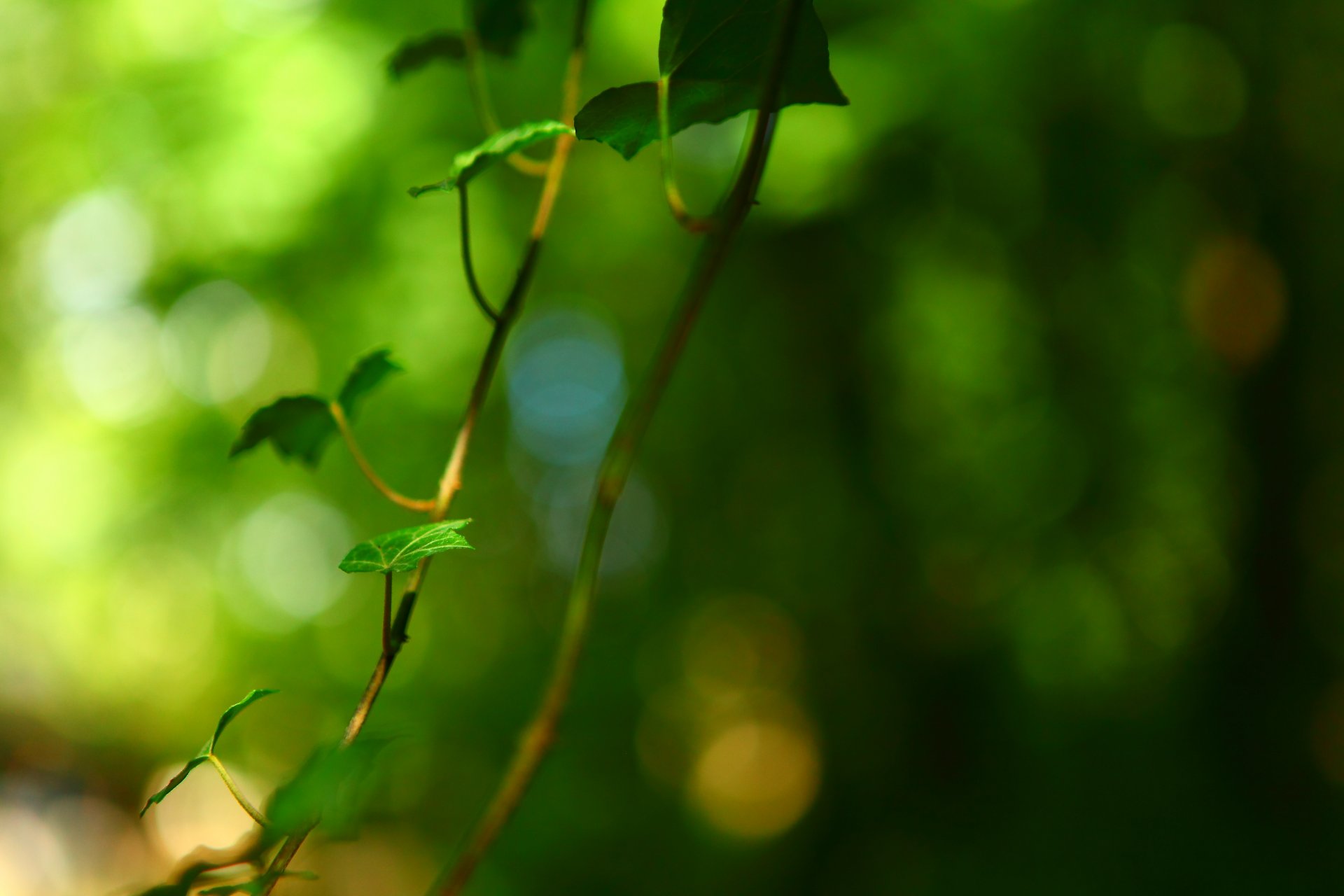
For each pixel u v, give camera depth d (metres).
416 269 4.86
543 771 6.54
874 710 5.89
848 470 6.11
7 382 6.68
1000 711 5.68
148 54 4.75
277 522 7.23
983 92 4.39
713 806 8.08
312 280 4.80
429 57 1.10
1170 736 5.17
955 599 5.79
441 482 0.75
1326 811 4.59
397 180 4.60
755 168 0.64
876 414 5.99
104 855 8.09
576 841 6.28
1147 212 5.20
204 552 6.80
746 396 6.66
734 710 8.45
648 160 4.83
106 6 4.78
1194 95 4.87
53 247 5.36
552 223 5.37
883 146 4.49
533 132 0.68
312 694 7.57
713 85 0.72
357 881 6.38
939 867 4.80
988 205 4.96
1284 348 4.96
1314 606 5.05
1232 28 4.66
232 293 5.24
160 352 5.90
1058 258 5.14
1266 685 4.91
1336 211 5.04
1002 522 5.77
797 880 5.99
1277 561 5.00
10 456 7.19
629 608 7.90
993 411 5.77
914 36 4.32
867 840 5.60
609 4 4.14
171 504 6.30
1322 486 5.05
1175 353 5.38
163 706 8.88
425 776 6.78
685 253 5.90
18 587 8.07
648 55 4.25
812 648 6.51
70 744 8.94
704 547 7.32
